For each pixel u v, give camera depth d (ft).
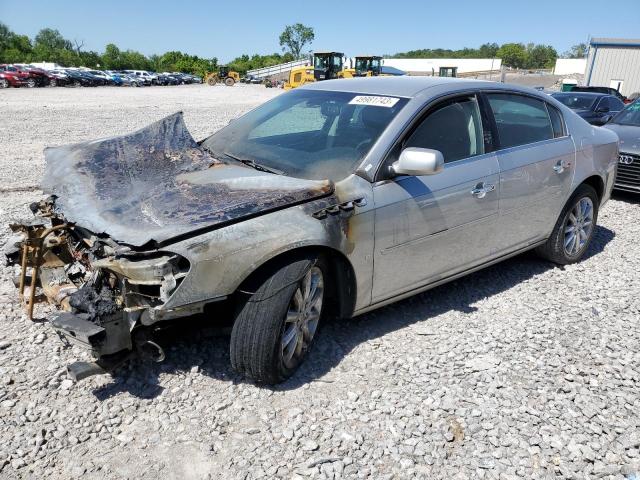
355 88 14.15
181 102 95.50
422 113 12.50
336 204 10.64
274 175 11.49
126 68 350.84
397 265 12.01
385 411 9.97
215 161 12.35
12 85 148.66
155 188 10.85
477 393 10.63
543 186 15.20
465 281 15.97
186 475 8.39
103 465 8.52
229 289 9.30
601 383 11.10
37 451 8.70
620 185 25.75
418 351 12.01
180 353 11.43
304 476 8.45
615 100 45.34
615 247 19.45
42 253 11.42
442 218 12.56
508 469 8.77
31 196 24.00
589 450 9.16
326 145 12.41
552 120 16.12
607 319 13.84
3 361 10.98
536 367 11.58
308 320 10.85
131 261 9.05
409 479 8.50
